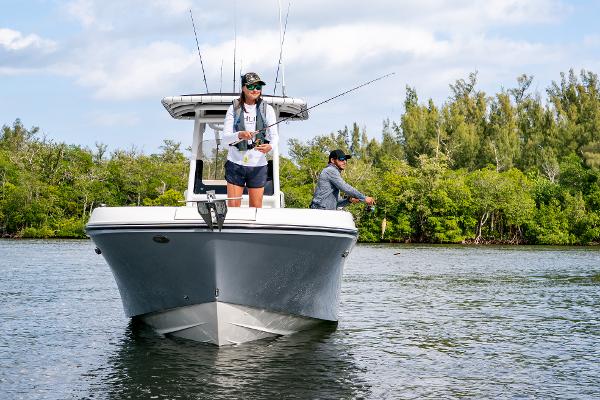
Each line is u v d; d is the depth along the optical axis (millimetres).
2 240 59031
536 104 94750
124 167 79688
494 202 70000
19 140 95812
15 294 15305
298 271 8578
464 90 99125
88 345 9305
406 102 104125
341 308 13445
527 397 6992
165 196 75500
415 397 6926
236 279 8219
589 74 94375
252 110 8516
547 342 9961
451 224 68938
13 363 8242
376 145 99062
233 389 7062
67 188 75812
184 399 6695
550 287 18094
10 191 71812
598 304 14414
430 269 25344
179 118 11273
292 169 74250
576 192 71562
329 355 8734
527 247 56656
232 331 8836
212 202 7516
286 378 7539
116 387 7133
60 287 16906
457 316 12492
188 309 8711
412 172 73562
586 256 37875
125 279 9023
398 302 14508
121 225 7949
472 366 8367
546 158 85312
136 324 10367
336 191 9969
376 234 71188
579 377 7848
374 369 8094
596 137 86875
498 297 15633
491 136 92250
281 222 7855
